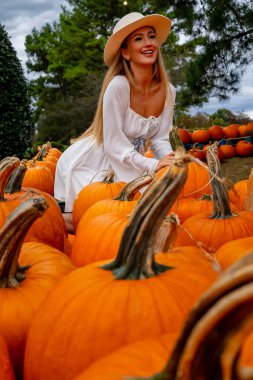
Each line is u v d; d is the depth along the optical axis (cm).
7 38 1620
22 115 1623
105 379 80
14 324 133
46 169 507
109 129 422
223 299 61
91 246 195
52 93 4666
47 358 111
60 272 151
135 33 425
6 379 110
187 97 1516
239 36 1374
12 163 221
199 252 159
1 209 216
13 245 139
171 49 3247
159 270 120
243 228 241
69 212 416
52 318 114
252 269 60
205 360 66
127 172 427
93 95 3588
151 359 84
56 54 4372
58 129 3516
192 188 335
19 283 143
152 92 449
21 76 1642
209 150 254
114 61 442
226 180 108
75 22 4231
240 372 66
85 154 435
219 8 1339
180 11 1398
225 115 2384
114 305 109
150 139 459
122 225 195
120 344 106
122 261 121
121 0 3875
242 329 63
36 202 134
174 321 107
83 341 107
